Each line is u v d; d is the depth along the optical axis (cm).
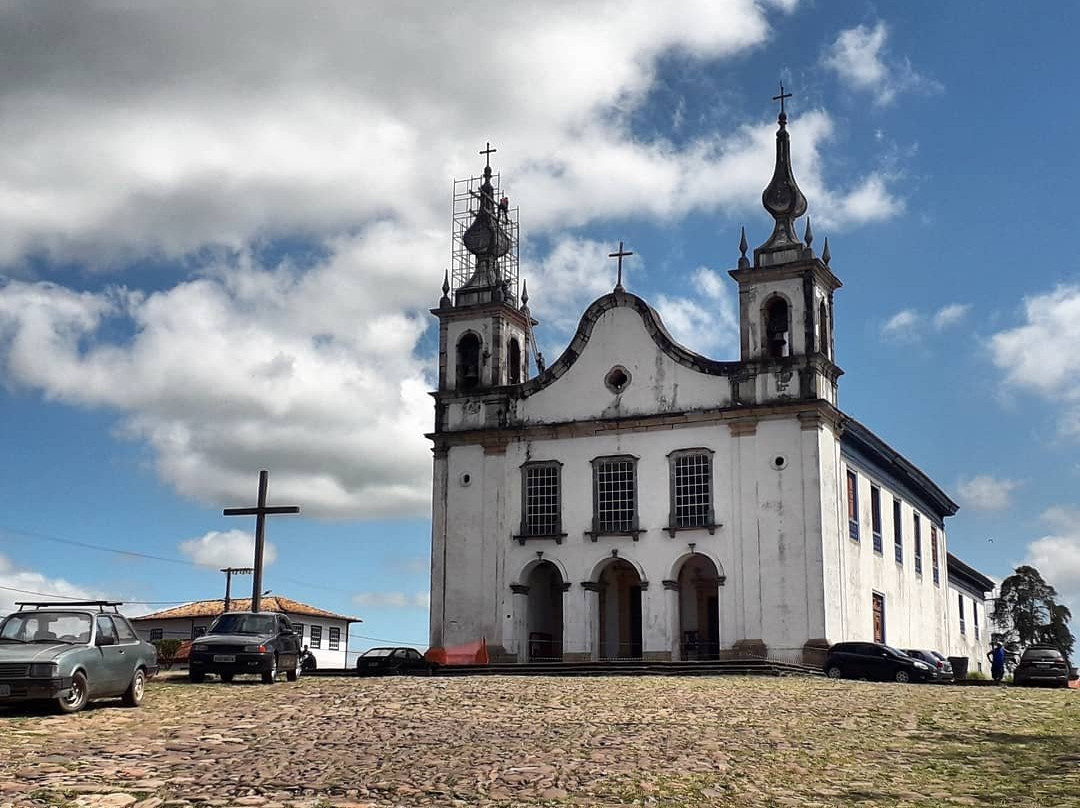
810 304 4250
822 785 1541
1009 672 7412
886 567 4881
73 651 2106
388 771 1609
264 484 4034
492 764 1658
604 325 4522
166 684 2830
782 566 4103
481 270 4872
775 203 4406
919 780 1576
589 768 1631
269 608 6775
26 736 1842
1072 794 1487
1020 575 7675
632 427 4397
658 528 4303
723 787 1520
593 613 4366
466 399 4697
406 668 3962
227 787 1501
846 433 4431
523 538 4481
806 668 3834
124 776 1551
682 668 3706
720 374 4312
